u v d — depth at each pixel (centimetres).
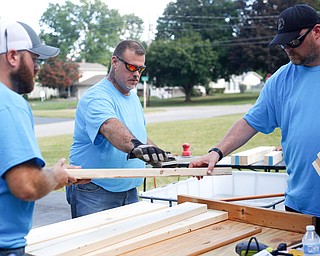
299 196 250
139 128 334
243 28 4150
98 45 6500
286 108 258
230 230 231
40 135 1645
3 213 177
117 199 326
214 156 266
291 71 262
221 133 1401
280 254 189
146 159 240
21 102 177
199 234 227
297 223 228
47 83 5206
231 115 2252
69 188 333
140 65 315
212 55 4200
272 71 4103
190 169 246
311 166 244
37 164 176
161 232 221
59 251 197
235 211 250
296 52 246
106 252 201
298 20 242
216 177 453
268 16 4062
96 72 6075
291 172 258
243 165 433
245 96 4562
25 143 171
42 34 6219
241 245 196
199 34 4388
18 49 182
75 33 6366
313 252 183
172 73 4225
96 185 319
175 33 4553
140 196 360
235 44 4194
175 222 237
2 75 184
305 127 246
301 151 247
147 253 203
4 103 172
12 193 174
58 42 6294
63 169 192
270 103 271
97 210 320
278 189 435
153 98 4794
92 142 296
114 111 305
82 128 314
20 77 186
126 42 317
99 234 215
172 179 718
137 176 220
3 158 169
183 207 255
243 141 276
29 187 171
